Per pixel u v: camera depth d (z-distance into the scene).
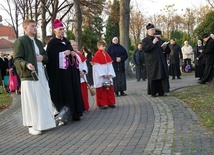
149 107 8.78
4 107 11.66
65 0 29.09
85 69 9.09
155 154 5.15
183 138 5.84
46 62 7.44
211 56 13.13
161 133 6.25
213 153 5.03
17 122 8.64
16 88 15.87
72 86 7.89
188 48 22.53
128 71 21.11
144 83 16.34
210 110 7.90
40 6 29.36
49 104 7.24
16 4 30.27
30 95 7.01
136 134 6.36
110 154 5.33
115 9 29.44
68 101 7.79
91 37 28.81
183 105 8.66
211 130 6.26
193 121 6.98
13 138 6.89
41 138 6.69
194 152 5.11
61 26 7.88
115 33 31.84
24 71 6.97
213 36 13.22
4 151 5.94
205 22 26.16
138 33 48.75
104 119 7.94
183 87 12.53
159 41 10.27
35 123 7.04
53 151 5.72
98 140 6.19
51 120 7.19
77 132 6.92
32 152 5.75
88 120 7.98
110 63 9.40
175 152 5.16
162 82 10.30
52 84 7.79
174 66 17.20
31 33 7.19
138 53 18.34
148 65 10.30
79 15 20.56
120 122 7.47
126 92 12.12
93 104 10.20
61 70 7.80
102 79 9.17
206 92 10.73
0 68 17.05
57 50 7.80
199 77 15.58
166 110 8.17
